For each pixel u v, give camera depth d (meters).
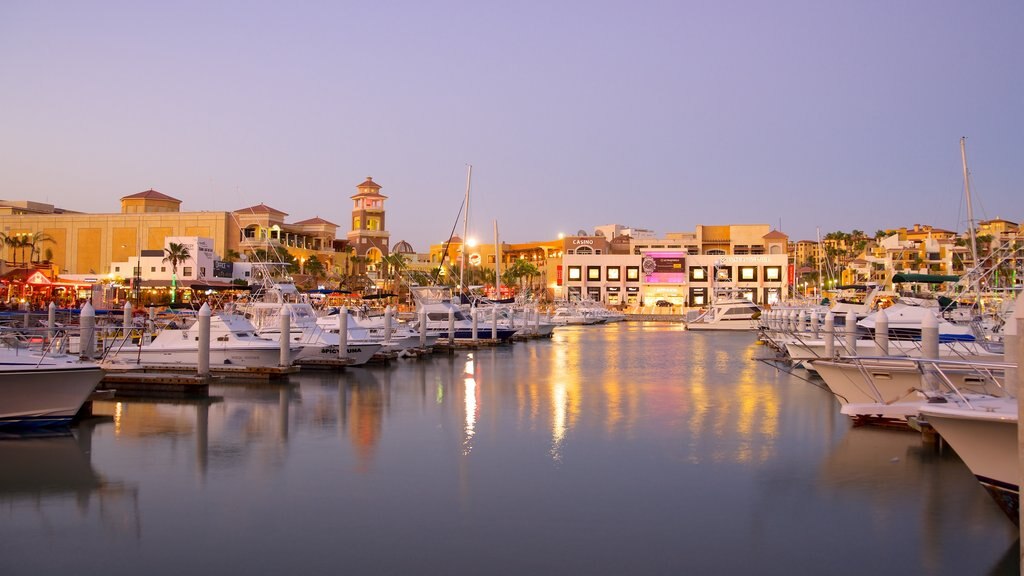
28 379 22.59
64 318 49.41
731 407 29.02
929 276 49.53
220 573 12.54
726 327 96.75
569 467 19.41
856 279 122.19
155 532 14.44
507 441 22.53
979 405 14.74
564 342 71.69
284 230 135.88
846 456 20.44
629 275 162.25
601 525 14.93
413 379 37.81
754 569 12.83
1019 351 8.18
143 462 19.70
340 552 13.45
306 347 41.06
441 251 195.25
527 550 13.58
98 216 125.50
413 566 12.84
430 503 16.27
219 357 36.59
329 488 17.38
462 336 62.16
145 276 100.44
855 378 24.02
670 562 13.09
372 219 157.88
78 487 17.36
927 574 12.67
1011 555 13.43
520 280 171.75
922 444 21.81
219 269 103.31
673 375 40.94
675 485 17.70
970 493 16.98
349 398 30.94
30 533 14.39
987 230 100.62
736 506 16.16
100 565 12.90
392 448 21.56
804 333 42.56
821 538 14.26
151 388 31.36
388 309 47.97
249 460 20.00
